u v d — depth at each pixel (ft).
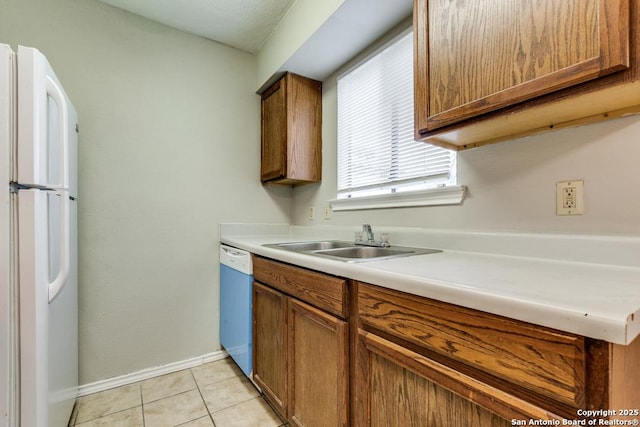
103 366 5.88
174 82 6.69
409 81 5.06
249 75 7.72
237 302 6.04
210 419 4.93
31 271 2.98
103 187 5.90
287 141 6.77
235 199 7.50
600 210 3.01
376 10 4.77
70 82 5.60
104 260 5.91
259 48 7.51
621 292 1.99
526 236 3.51
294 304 4.15
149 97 6.39
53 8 5.46
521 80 2.67
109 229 5.96
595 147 3.03
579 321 1.61
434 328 2.35
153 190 6.43
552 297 1.87
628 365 1.74
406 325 2.59
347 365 3.26
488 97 2.92
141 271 6.29
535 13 2.56
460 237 4.18
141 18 6.31
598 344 1.58
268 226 7.91
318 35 5.41
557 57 2.44
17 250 2.95
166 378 6.25
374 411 2.95
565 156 3.24
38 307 3.03
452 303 2.22
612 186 2.93
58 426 3.86
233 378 6.25
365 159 6.02
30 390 2.96
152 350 6.38
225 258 6.79
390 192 5.47
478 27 2.99
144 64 6.33
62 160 3.50
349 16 4.91
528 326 1.82
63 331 4.14
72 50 5.62
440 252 4.22
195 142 6.95
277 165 7.06
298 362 4.14
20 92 2.97
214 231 7.19
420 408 2.52
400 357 2.63
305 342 3.98
